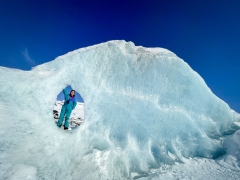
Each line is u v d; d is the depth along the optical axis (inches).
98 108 193.0
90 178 145.4
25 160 119.0
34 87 159.0
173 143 219.5
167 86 221.6
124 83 205.0
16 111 140.5
